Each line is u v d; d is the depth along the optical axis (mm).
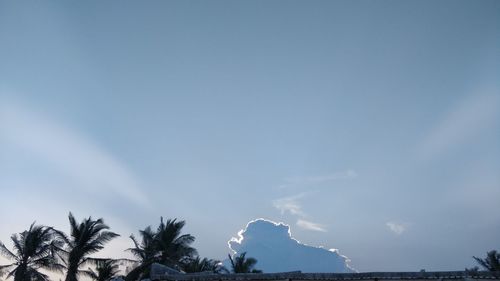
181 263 38688
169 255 35656
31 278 31172
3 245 31625
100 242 33031
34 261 32094
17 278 30547
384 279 11195
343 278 11273
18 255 31609
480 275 10961
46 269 32281
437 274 11117
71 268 32000
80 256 32375
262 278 11539
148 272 31844
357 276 11297
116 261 34562
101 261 33688
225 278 11648
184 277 11773
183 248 36969
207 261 42594
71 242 32750
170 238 36656
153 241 36594
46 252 32250
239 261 46531
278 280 11438
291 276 11430
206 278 11695
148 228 38031
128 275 31484
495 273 10875
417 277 11117
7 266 31406
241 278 11594
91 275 33969
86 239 32875
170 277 11852
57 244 32531
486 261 45062
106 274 34000
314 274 11391
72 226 33812
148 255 35219
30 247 31391
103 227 33500
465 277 11000
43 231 32188
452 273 11070
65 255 32562
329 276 11328
